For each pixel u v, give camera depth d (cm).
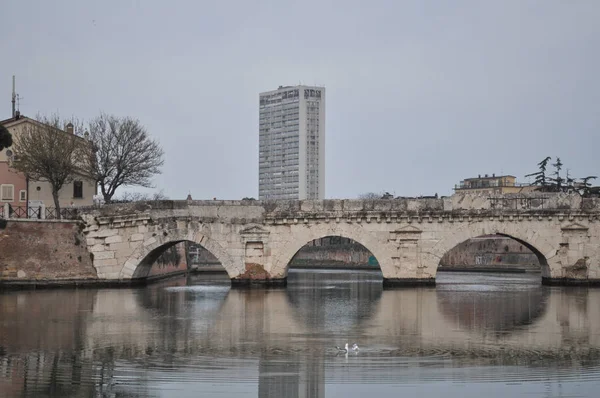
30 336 4575
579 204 7838
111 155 10094
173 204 7738
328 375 3616
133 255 7694
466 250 13750
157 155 10631
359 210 7706
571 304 6275
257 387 3422
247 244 7769
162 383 3466
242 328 4947
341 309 5988
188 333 4734
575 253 7844
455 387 3419
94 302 6312
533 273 11512
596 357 4006
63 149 8988
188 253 12169
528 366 3803
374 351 4172
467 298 6806
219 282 9388
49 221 7525
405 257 7744
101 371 3675
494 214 7744
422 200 7744
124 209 7688
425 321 5272
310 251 15662
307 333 4750
